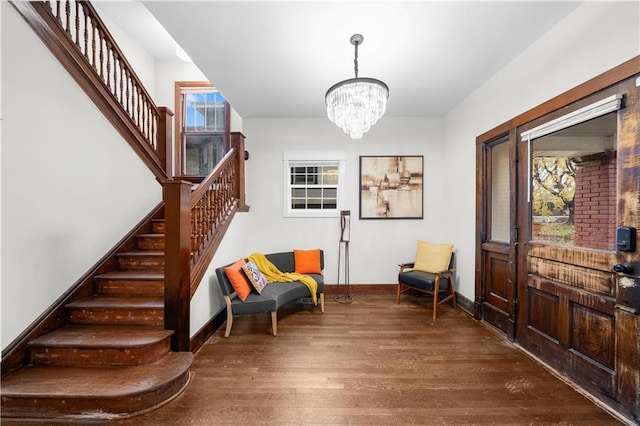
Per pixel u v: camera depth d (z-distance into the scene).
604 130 1.80
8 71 1.79
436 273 3.33
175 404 1.78
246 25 2.09
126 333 2.12
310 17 2.00
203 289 2.69
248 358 2.36
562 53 2.07
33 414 1.66
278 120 4.19
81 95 2.38
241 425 1.62
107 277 2.52
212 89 4.46
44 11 2.05
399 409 1.75
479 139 3.14
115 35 3.62
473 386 1.97
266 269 3.49
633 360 1.60
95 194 2.55
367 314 3.37
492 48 2.41
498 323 2.87
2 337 1.81
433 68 2.75
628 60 1.63
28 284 1.94
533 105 2.36
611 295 1.74
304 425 1.62
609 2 1.73
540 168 2.32
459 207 3.66
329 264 4.20
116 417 1.66
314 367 2.22
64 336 2.05
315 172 4.29
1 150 1.76
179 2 1.84
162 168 3.52
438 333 2.83
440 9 1.93
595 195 1.86
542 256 2.27
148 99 3.31
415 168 4.18
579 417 1.67
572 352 2.00
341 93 2.15
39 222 2.01
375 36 2.23
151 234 3.17
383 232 4.20
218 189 3.23
